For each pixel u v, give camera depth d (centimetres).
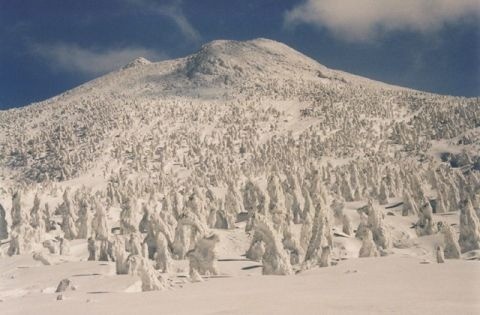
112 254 7675
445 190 11950
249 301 3141
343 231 9494
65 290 4541
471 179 13338
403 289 3344
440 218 10588
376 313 2495
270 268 5684
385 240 8438
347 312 2550
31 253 8412
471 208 7831
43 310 3309
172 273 6225
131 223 9919
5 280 5869
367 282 3897
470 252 7075
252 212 10412
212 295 3600
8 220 12794
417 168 18175
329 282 4053
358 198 14075
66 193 11506
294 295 3319
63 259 7838
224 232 9131
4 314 3303
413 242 8475
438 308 2548
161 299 3525
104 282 4575
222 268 6606
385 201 13100
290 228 7856
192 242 7575
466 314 2386
